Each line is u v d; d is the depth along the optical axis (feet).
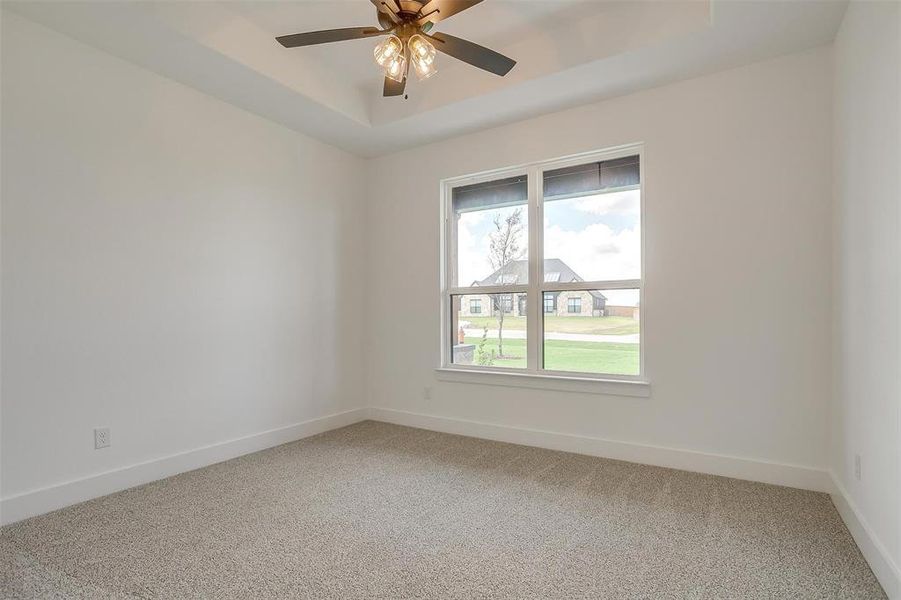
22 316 7.67
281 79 9.87
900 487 5.16
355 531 7.16
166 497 8.46
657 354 10.15
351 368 14.21
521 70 9.90
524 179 12.25
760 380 9.12
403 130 12.50
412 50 6.65
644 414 10.30
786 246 8.91
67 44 8.22
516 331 12.31
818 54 8.65
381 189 14.56
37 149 7.86
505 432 12.10
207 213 10.40
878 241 5.97
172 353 9.71
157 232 9.49
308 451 11.27
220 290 10.64
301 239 12.65
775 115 9.03
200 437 10.18
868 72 6.39
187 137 10.02
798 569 6.07
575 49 9.26
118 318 8.87
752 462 9.15
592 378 11.05
